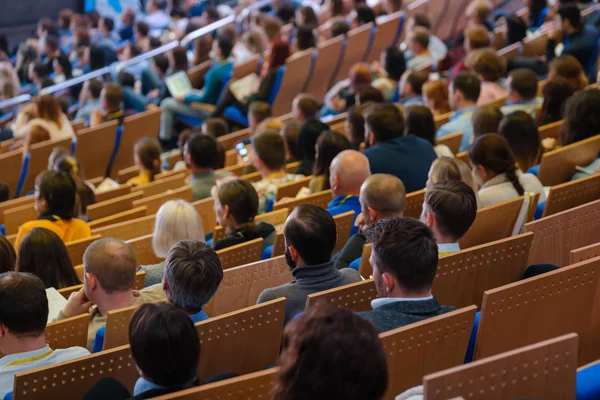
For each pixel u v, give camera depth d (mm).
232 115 11281
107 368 3068
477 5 12031
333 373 1979
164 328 2539
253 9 15820
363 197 4375
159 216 4555
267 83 11164
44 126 10188
